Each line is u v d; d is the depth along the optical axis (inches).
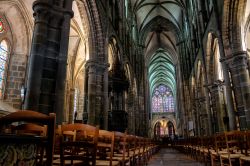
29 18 749.3
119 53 866.1
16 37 756.0
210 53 795.4
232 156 252.4
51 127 97.6
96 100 581.6
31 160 90.2
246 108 515.5
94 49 615.5
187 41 1278.3
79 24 775.7
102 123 576.4
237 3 548.4
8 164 77.3
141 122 1423.5
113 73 690.2
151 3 1432.1
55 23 353.1
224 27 589.3
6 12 717.9
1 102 498.9
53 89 327.3
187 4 1184.8
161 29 1649.9
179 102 1804.9
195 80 1045.8
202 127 963.3
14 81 721.0
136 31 1489.9
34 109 297.7
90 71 597.3
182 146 882.1
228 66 576.1
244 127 515.8
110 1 813.2
